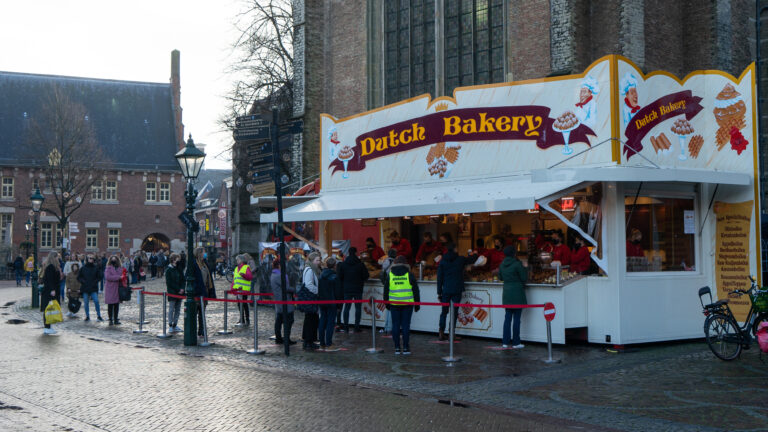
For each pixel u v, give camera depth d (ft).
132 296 94.48
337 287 43.14
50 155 166.91
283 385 30.78
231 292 50.42
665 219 43.93
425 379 32.12
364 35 77.25
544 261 44.21
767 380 31.17
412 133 53.31
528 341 44.27
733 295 44.34
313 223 75.00
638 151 42.45
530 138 46.09
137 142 214.90
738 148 44.70
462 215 56.95
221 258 200.75
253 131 41.63
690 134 45.09
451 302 37.76
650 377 32.07
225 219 206.90
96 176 175.73
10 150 197.88
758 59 59.98
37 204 84.43
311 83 83.46
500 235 56.80
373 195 54.49
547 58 60.13
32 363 36.94
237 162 120.67
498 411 25.63
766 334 34.37
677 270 44.19
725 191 45.06
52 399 28.09
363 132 57.57
